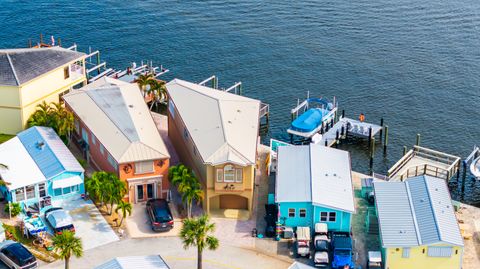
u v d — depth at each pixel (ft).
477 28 558.97
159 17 562.25
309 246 295.28
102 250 290.56
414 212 296.10
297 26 556.51
